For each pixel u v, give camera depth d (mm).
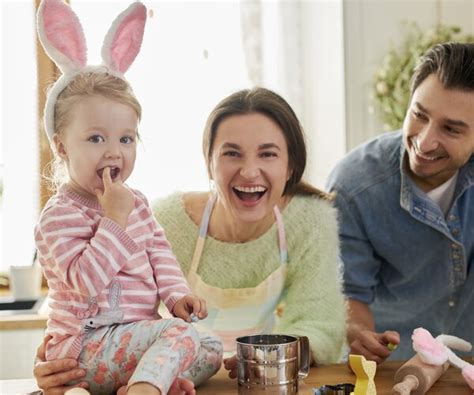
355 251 1690
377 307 1810
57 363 1076
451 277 1676
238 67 3100
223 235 1449
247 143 1290
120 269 1123
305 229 1448
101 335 1088
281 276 1452
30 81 2850
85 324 1087
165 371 1000
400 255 1679
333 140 2998
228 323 1476
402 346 1794
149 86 3014
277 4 3133
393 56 2822
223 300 1454
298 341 1119
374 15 2842
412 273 1700
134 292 1138
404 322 1790
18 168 2848
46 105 1144
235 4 3086
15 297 2535
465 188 1584
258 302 1453
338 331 1398
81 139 1095
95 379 1081
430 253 1662
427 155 1465
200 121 3041
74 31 1147
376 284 1781
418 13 2842
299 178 1423
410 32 2836
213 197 1450
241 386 1097
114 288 1112
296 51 3156
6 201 2844
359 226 1684
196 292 1458
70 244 1071
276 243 1446
